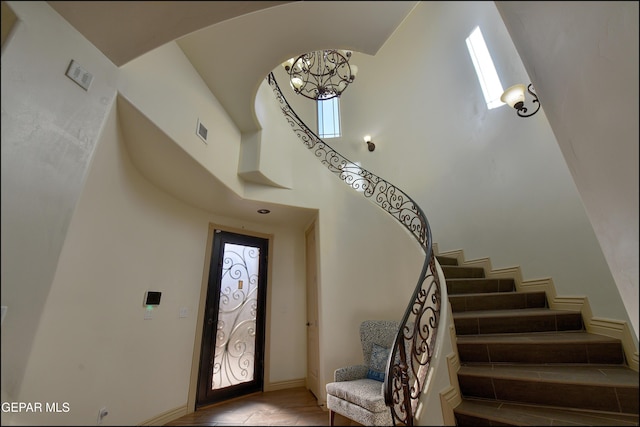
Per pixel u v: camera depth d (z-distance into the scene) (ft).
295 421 9.54
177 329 10.69
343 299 11.87
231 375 12.19
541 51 5.10
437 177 15.60
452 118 15.35
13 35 4.38
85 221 6.93
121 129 7.22
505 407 6.04
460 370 6.95
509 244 11.50
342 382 9.46
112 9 5.02
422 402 6.06
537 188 10.59
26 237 4.34
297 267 15.61
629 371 6.20
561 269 9.49
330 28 7.12
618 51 3.69
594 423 5.16
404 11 6.45
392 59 20.16
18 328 4.17
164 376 9.85
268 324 13.84
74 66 5.30
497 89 12.87
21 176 4.34
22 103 4.43
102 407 7.45
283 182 12.65
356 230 12.78
